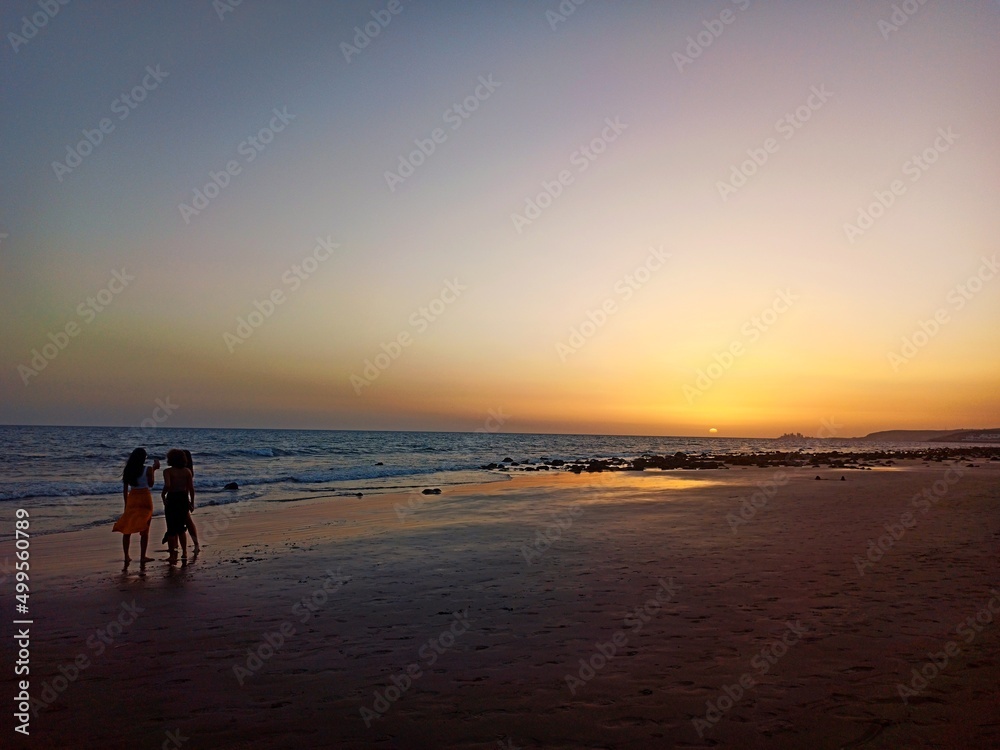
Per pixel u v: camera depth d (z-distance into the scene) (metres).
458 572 8.65
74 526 14.05
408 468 37.44
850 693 4.26
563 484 25.67
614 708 4.10
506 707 4.16
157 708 4.28
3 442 54.03
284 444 67.75
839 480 27.30
